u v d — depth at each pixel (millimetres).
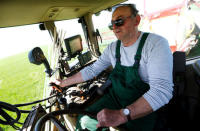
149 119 957
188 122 1114
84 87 2064
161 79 859
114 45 1290
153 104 787
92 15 2719
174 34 2936
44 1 1331
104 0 2062
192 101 1251
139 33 1118
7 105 1017
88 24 2691
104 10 2658
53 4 1501
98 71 1444
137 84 1054
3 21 1471
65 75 2129
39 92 2662
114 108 1162
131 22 1061
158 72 880
